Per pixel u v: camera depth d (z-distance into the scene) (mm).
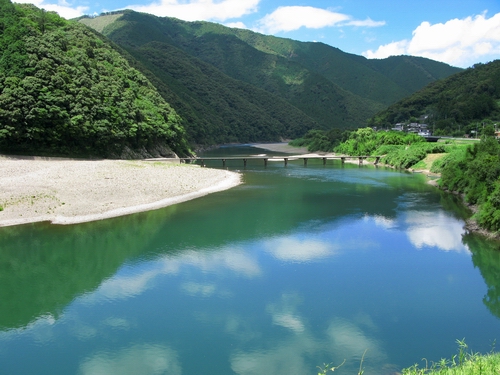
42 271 31969
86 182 55938
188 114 172250
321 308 25953
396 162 106125
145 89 113375
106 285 29375
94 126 83500
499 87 172750
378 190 67750
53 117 77000
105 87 93188
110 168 67000
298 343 22000
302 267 32656
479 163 55500
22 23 86938
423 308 25953
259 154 154250
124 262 33688
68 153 81375
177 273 31406
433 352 21031
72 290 28656
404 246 37844
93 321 24406
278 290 28484
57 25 105062
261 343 22000
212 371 19547
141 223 44906
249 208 53094
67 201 48875
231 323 24078
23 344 22000
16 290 28656
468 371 16516
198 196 60562
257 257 34812
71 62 88312
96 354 21031
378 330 23344
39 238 39344
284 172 93750
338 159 131875
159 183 63094
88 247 37188
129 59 159875
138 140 96750
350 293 28062
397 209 52969
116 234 40906
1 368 19859
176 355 20922
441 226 44531
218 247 37344
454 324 23953
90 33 112375
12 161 65562
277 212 50938
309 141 182750
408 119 194500
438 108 173125
